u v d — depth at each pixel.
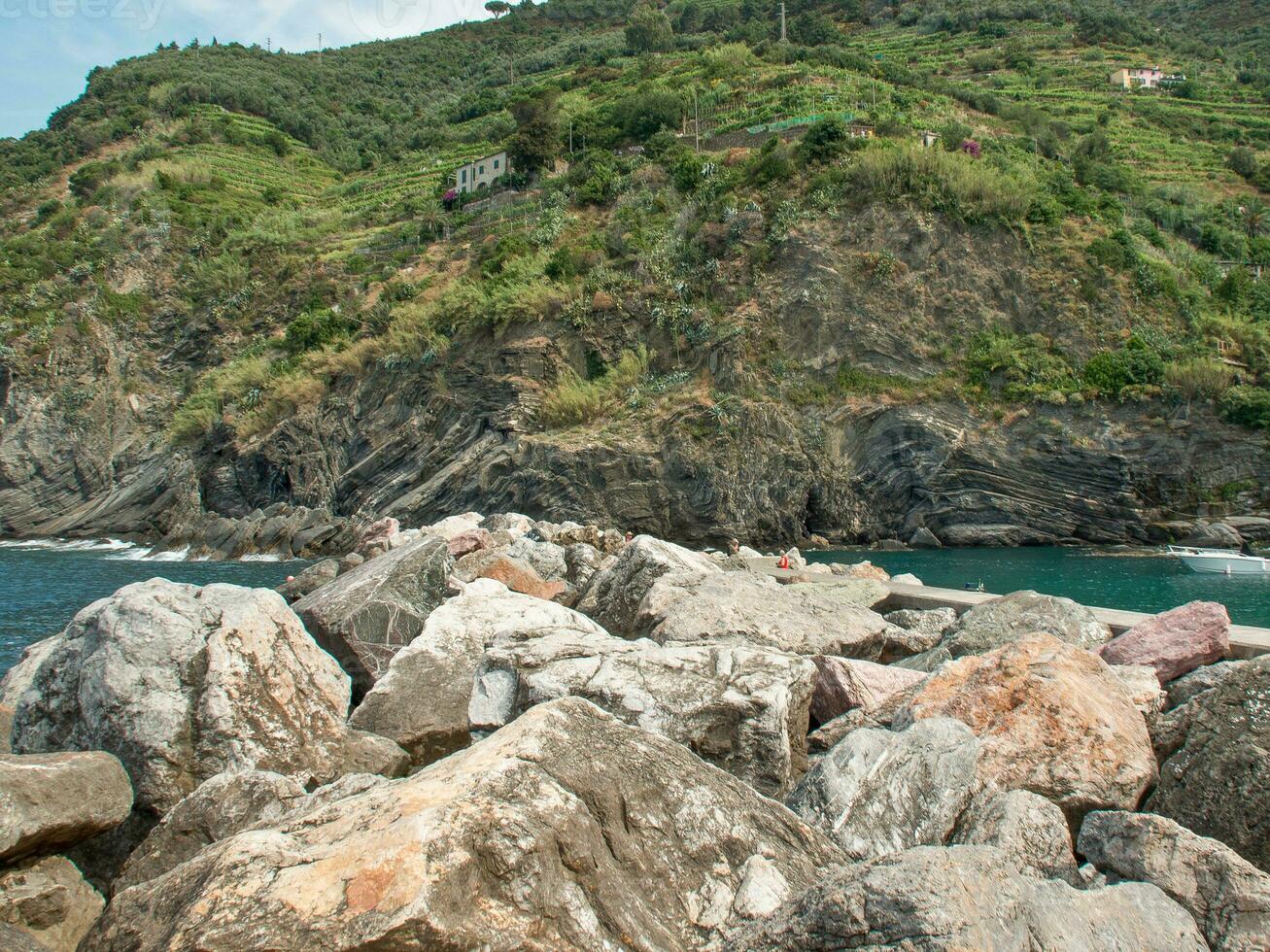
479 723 8.16
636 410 57.53
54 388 76.44
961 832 5.90
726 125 78.44
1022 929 4.02
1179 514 52.19
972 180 59.12
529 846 4.29
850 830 6.02
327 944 3.77
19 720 7.84
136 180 101.19
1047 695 7.07
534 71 148.88
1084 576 39.44
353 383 67.75
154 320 83.56
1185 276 60.31
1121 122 96.81
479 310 63.62
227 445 68.38
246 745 7.50
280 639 8.29
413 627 11.12
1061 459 52.91
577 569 16.28
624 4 177.38
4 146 130.12
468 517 23.94
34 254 91.44
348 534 58.62
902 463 54.56
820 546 53.94
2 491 73.44
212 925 3.91
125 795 6.49
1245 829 6.12
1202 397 52.34
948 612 13.05
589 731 5.36
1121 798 6.55
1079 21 122.94
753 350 57.47
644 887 4.70
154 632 7.67
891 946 3.84
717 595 11.28
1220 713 6.90
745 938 4.34
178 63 148.12
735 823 5.23
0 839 5.53
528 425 59.50
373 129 137.88
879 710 8.33
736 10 141.38
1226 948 4.68
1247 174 86.94
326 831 4.44
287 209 100.12
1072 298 56.78
